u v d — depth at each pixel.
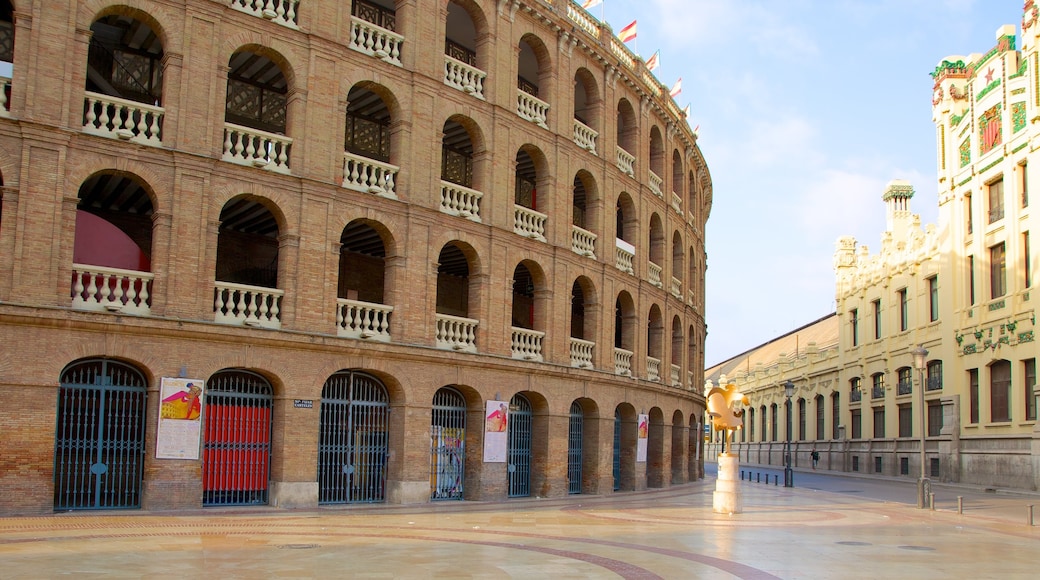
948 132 56.62
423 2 30.23
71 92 22.69
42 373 21.72
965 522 28.09
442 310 36.88
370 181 28.25
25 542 16.70
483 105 31.72
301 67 26.83
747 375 104.06
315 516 23.44
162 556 15.18
